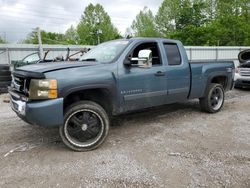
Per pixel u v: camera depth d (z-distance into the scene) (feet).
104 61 15.66
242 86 33.88
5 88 34.30
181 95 19.17
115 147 14.71
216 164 12.56
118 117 20.54
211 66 21.25
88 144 14.20
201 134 16.74
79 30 244.01
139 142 15.40
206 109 21.68
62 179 11.32
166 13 209.97
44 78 12.85
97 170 12.06
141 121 19.57
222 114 21.65
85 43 235.61
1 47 66.33
